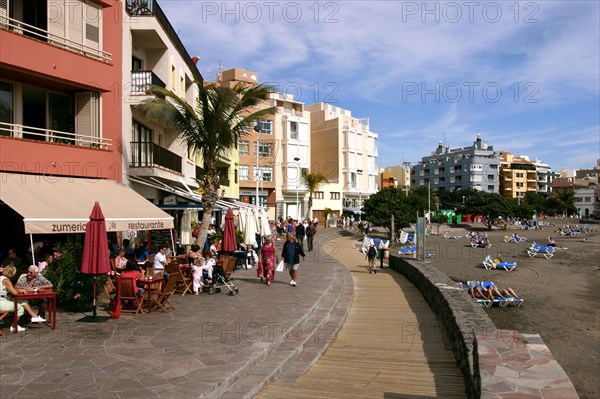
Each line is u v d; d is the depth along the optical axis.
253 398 6.30
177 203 21.16
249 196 57.97
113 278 12.04
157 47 21.14
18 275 12.09
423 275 16.03
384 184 114.44
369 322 11.93
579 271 32.03
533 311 20.19
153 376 6.42
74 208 12.73
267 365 7.38
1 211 14.41
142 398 5.64
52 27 15.27
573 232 72.00
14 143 13.98
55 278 10.55
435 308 12.96
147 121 20.80
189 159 26.89
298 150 63.16
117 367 6.79
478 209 78.56
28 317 9.50
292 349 8.33
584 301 22.19
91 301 11.24
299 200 63.88
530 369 4.53
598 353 14.95
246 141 57.91
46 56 14.66
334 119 72.38
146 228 14.23
